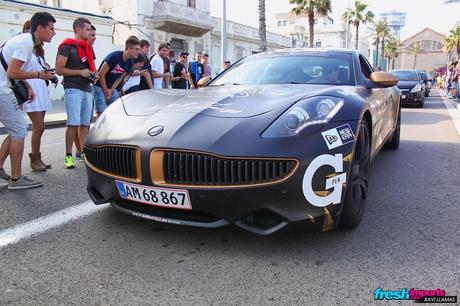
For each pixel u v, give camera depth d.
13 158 3.83
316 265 2.37
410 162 5.21
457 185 4.10
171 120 2.65
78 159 5.33
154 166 2.46
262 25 20.08
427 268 2.34
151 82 6.98
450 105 15.23
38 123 4.54
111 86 5.71
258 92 3.07
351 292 2.10
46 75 3.90
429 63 94.44
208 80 4.10
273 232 2.36
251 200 2.32
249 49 32.38
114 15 21.78
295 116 2.48
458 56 55.06
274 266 2.36
